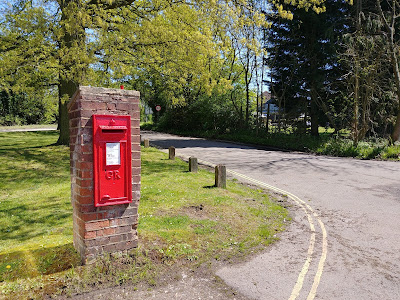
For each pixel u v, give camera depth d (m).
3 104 40.19
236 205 6.41
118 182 3.65
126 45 11.19
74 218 3.91
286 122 22.42
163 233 4.60
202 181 8.68
